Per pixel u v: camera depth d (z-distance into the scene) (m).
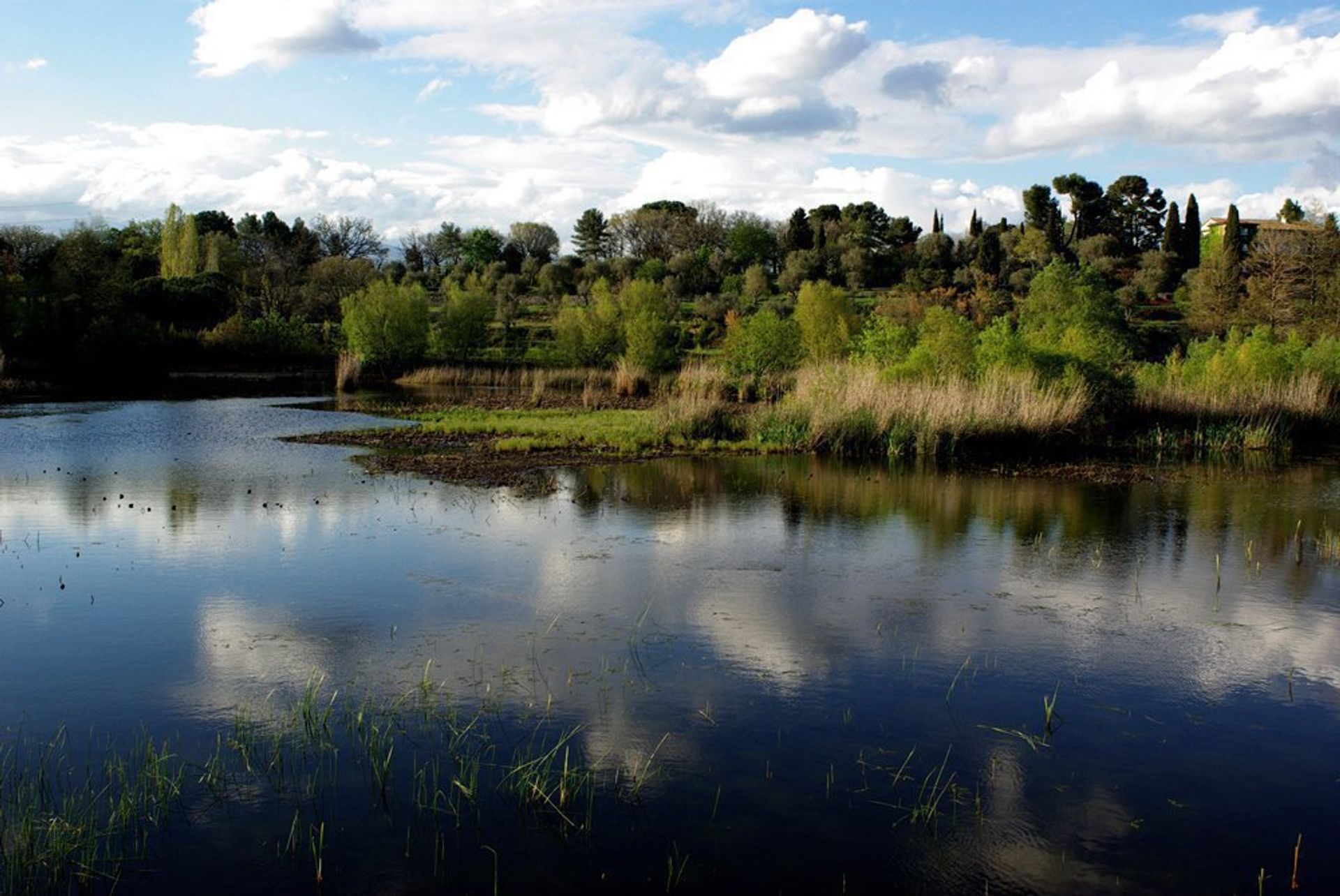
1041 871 5.14
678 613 9.37
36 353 42.28
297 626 8.93
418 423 26.47
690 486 16.62
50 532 12.63
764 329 34.22
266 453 20.31
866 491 16.34
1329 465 20.23
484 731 6.73
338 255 80.19
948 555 11.83
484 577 10.57
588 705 7.18
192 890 4.93
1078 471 18.98
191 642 8.50
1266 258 59.09
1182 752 6.50
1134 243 90.81
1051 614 9.46
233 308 60.31
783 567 11.15
